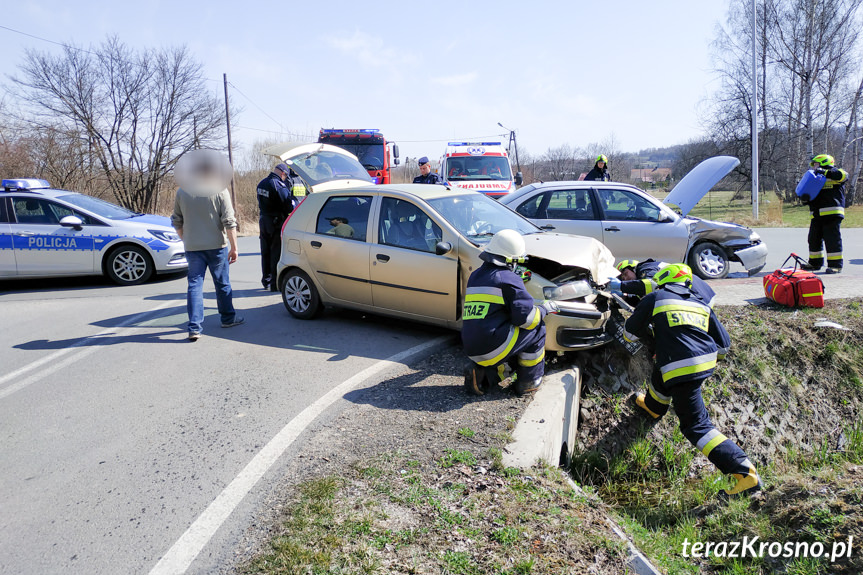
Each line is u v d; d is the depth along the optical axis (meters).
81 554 2.86
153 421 4.33
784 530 3.71
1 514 3.22
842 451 5.44
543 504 3.21
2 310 7.86
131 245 9.40
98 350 6.02
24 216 9.27
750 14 35.47
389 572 2.63
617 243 8.23
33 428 4.27
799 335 6.19
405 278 5.91
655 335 4.42
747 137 37.97
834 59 33.31
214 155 6.22
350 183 8.27
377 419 4.25
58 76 23.83
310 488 3.30
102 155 25.36
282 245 7.03
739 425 5.54
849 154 40.94
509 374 5.02
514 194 8.71
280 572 2.62
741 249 8.76
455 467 3.54
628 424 5.24
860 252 11.95
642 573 2.81
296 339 6.26
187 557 2.80
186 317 7.23
